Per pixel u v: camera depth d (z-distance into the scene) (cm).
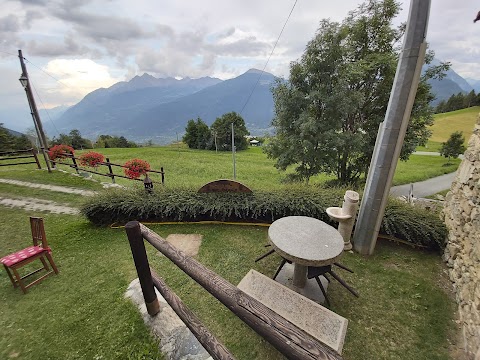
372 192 327
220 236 422
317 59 612
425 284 299
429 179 1279
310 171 727
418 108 723
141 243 205
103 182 786
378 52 702
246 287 273
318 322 230
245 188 468
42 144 857
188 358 204
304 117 644
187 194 486
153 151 2698
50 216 521
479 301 215
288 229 299
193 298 280
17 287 300
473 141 315
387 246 378
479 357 188
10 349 219
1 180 758
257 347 223
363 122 780
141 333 229
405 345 224
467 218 287
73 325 242
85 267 341
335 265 329
